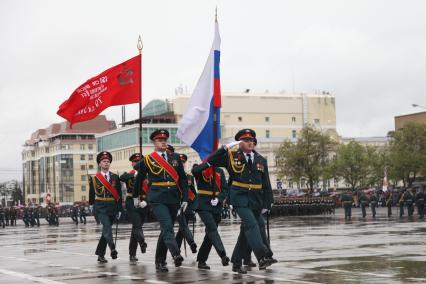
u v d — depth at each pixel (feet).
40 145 579.89
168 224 47.80
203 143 52.34
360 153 276.82
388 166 272.72
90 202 57.88
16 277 46.55
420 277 39.78
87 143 538.06
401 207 155.53
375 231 92.32
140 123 61.62
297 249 63.10
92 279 43.78
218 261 53.47
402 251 57.88
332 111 437.58
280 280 39.65
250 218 44.11
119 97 63.41
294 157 275.18
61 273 48.26
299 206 195.31
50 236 116.98
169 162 48.88
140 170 49.67
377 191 243.81
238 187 44.70
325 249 62.23
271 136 424.46
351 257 53.11
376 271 43.06
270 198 45.80
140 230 57.52
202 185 47.98
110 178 57.00
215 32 52.75
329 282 38.04
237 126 419.74
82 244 86.48
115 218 57.52
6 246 87.35
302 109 431.84
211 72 52.44
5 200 652.89
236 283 39.11
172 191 48.67
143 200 51.01
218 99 52.26
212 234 47.01
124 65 63.46
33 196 607.37
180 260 46.75
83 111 64.18
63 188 530.27
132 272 47.50
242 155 44.91
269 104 426.10
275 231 101.65
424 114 360.48
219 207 48.29
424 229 94.58
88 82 63.77
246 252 45.55
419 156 263.70
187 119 52.08
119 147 419.95
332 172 276.00
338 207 252.83
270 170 352.28
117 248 73.87
